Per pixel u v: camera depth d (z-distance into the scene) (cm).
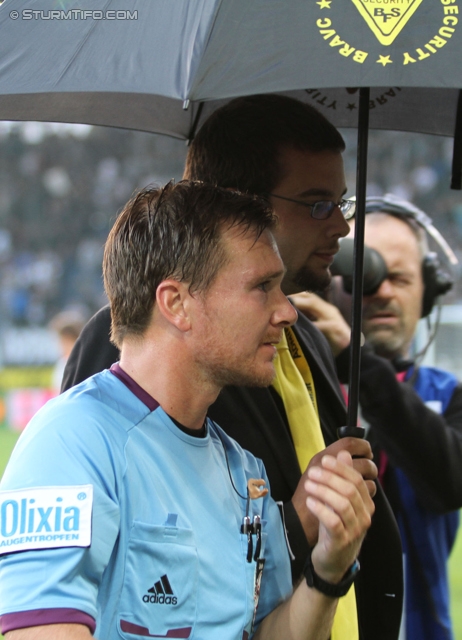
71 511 185
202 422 225
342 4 190
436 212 2794
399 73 183
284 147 292
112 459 199
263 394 282
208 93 181
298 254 301
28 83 206
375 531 318
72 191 2997
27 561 181
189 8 200
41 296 2783
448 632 429
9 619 176
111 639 191
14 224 2939
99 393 211
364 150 250
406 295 464
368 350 415
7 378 2478
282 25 189
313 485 216
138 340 218
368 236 463
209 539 209
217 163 298
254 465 248
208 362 214
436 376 483
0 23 227
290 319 222
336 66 184
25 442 200
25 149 2998
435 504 421
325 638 235
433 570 430
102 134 3006
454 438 423
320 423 324
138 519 197
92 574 187
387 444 412
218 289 212
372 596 319
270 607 238
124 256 218
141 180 3016
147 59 197
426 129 369
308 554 260
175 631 196
